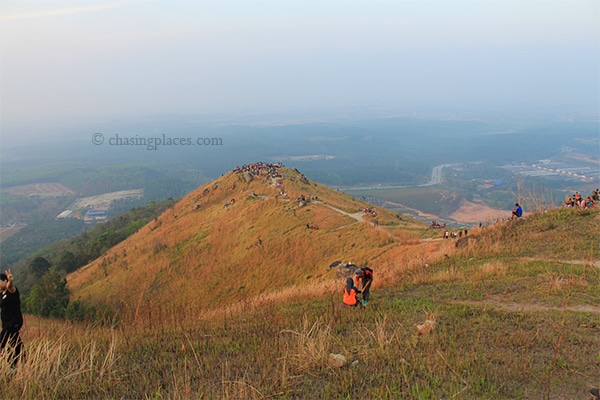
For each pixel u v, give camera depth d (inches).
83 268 2635.3
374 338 329.1
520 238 760.3
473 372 257.4
